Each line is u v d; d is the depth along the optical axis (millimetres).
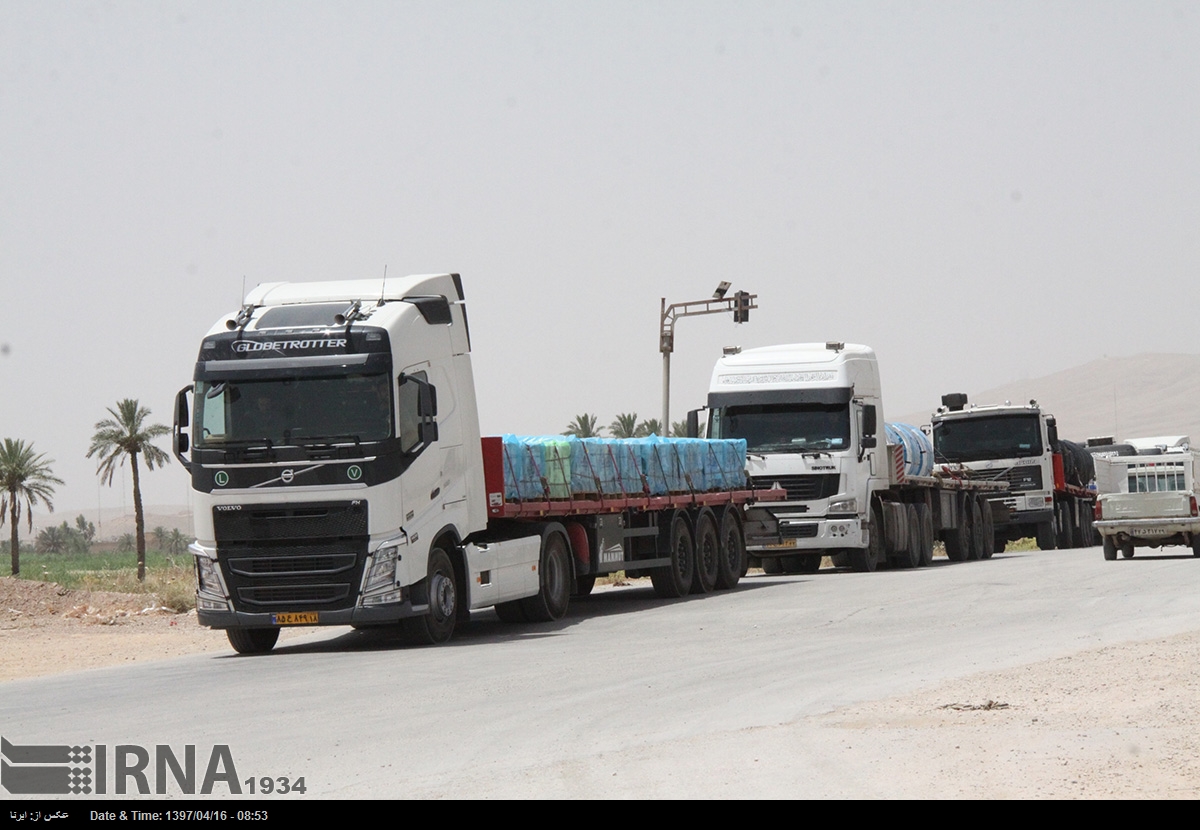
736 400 43938
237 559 25125
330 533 24781
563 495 30750
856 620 27266
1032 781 11719
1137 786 11453
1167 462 55906
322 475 24734
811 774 12297
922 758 12789
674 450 36531
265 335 25531
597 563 32281
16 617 38250
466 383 27781
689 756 13352
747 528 42781
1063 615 26422
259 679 21609
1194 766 12141
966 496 54406
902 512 46844
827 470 42875
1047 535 61531
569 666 21375
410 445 25391
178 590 42656
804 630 25766
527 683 19516
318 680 21016
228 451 25031
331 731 15805
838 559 51562
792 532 43031
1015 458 60125
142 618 38219
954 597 31656
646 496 34469
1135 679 17141
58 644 31312
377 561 24781
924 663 20109
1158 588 31656
